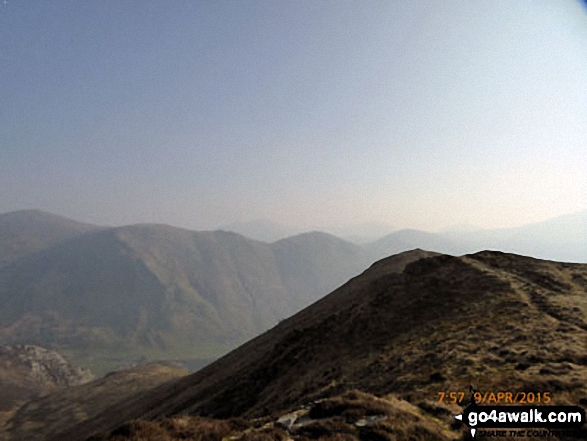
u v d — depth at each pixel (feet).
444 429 45.62
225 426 46.75
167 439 41.34
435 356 86.22
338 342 140.97
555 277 150.51
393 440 39.63
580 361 69.82
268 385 136.05
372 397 52.85
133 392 486.38
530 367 68.39
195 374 290.35
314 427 43.09
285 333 218.18
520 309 110.63
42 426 406.62
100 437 41.86
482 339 90.94
